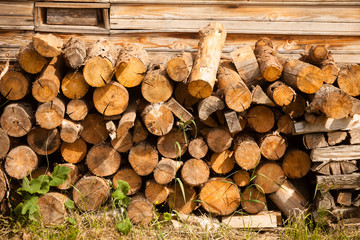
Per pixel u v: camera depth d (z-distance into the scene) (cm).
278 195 356
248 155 329
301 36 448
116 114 321
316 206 348
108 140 346
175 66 306
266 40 369
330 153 336
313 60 339
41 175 337
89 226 339
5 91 323
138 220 345
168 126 316
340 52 453
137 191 353
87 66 304
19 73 321
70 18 433
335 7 441
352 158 337
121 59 316
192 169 337
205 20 437
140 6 430
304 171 349
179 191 354
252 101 312
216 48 331
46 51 304
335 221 347
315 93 316
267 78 319
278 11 439
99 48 337
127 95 316
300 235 322
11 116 323
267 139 334
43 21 438
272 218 351
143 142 335
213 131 328
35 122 336
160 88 313
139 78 316
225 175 357
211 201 349
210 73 306
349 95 310
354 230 340
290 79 318
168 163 331
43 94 313
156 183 343
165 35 441
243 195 357
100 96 314
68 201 342
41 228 333
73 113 322
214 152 342
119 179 348
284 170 349
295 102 327
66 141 325
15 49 430
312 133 334
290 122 335
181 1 431
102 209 351
